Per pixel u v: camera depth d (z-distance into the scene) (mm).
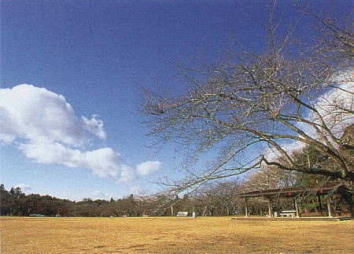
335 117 6430
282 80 5395
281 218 32250
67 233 27516
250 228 26328
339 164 5543
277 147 5484
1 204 67500
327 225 25500
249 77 5387
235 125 5285
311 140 5473
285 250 14383
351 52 5961
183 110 5371
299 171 5492
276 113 5215
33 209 67250
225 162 5184
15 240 22156
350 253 13008
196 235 22781
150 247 17422
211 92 5434
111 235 25047
